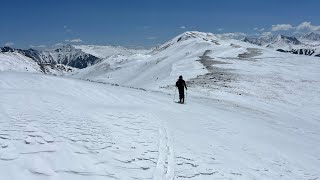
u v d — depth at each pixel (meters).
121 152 11.97
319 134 23.97
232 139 16.84
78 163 10.38
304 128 25.44
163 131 15.80
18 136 11.70
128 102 23.11
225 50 126.50
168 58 161.62
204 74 57.09
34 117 14.63
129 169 10.73
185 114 21.17
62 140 11.90
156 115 19.22
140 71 160.00
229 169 12.52
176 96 32.25
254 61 82.81
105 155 11.41
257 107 33.34
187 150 13.58
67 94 22.59
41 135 12.09
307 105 38.97
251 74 58.94
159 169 11.21
